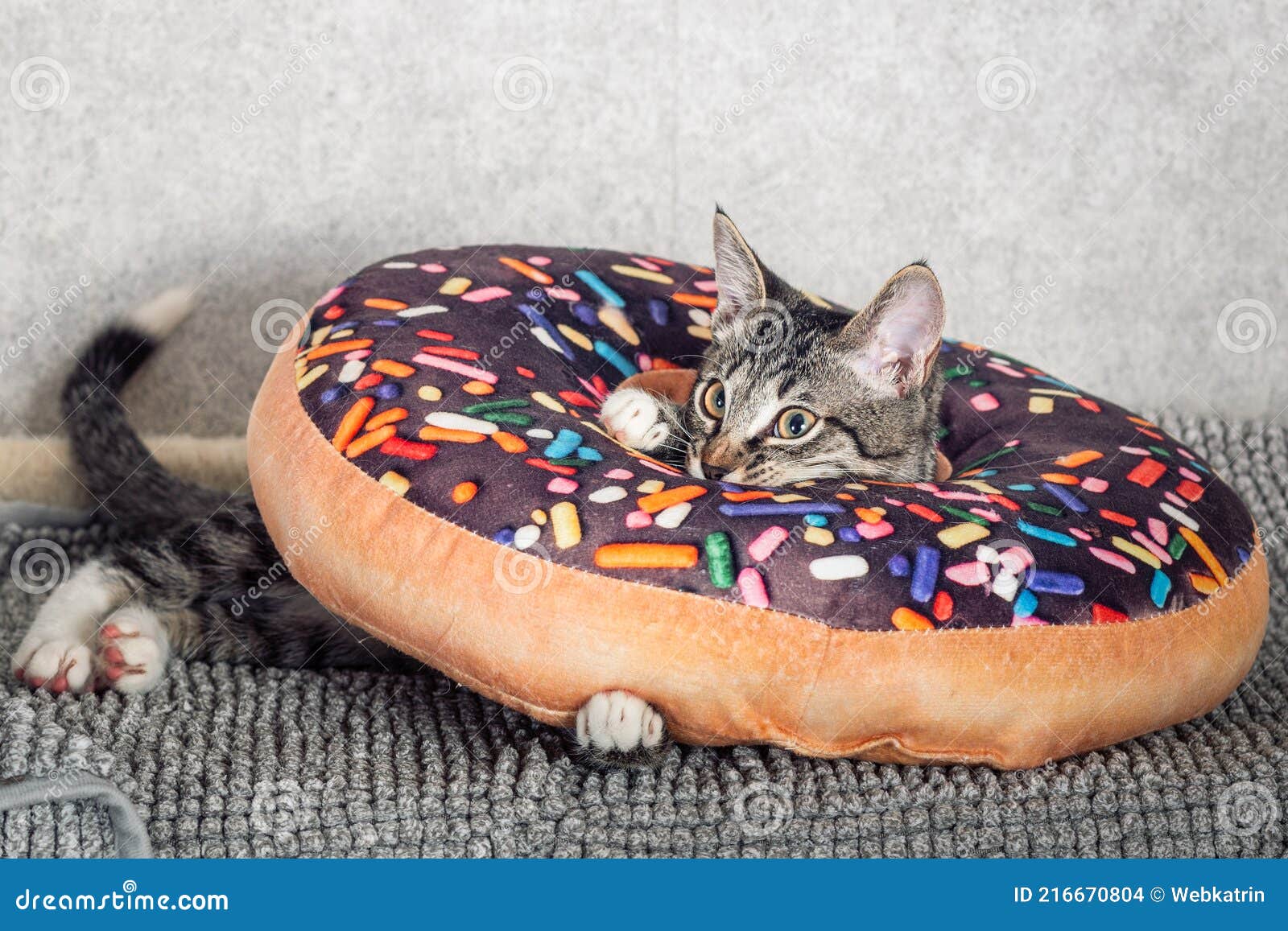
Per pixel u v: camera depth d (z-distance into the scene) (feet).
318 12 3.51
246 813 2.74
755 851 2.72
